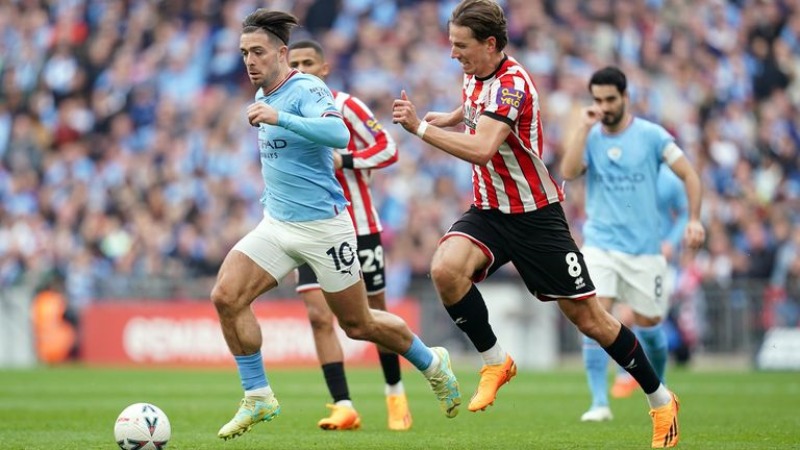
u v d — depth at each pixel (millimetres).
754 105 82562
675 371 57281
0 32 85938
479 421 31062
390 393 28828
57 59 84062
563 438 25906
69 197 76562
